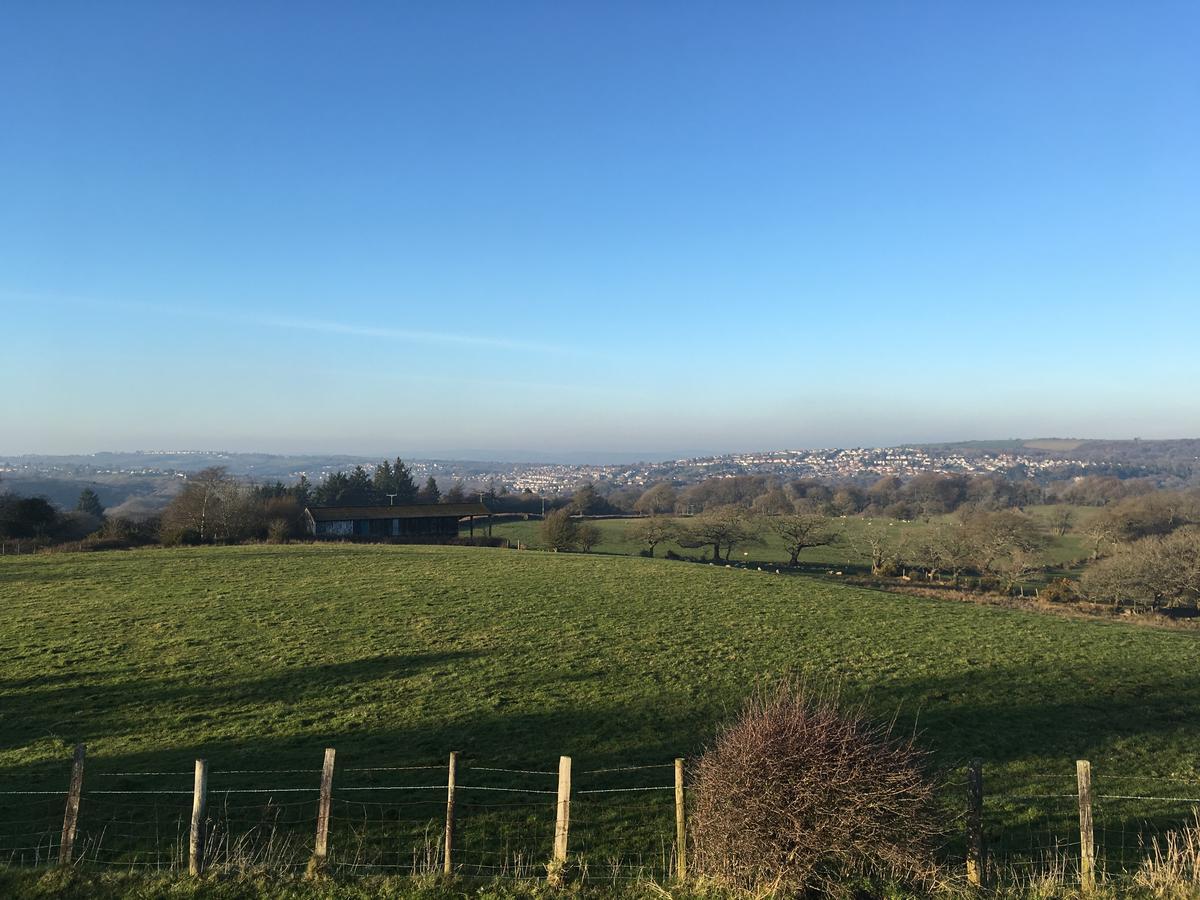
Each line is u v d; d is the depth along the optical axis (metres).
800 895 9.56
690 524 91.62
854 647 30.31
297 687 23.25
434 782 16.06
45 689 22.73
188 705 21.38
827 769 9.71
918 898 9.54
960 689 24.50
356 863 11.80
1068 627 36.25
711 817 10.17
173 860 12.16
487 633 31.14
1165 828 14.27
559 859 10.62
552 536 84.94
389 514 92.69
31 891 9.98
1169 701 23.69
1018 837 13.80
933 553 77.75
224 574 46.78
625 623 33.75
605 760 17.53
